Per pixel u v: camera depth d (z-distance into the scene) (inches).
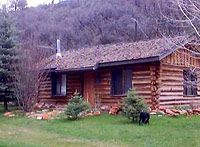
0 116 565.3
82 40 1540.4
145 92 537.3
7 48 655.8
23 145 321.1
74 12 1739.7
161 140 336.2
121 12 1416.1
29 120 503.2
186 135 354.9
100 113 537.3
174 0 354.0
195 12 312.2
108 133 377.4
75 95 526.3
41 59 650.2
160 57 493.7
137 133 370.3
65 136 373.7
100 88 616.4
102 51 667.4
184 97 582.6
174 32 557.6
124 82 580.1
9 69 637.3
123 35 1315.2
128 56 548.7
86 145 323.6
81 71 632.4
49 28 1621.6
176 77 563.8
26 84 596.1
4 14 683.4
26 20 1616.6
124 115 491.2
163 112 502.0
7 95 638.5
